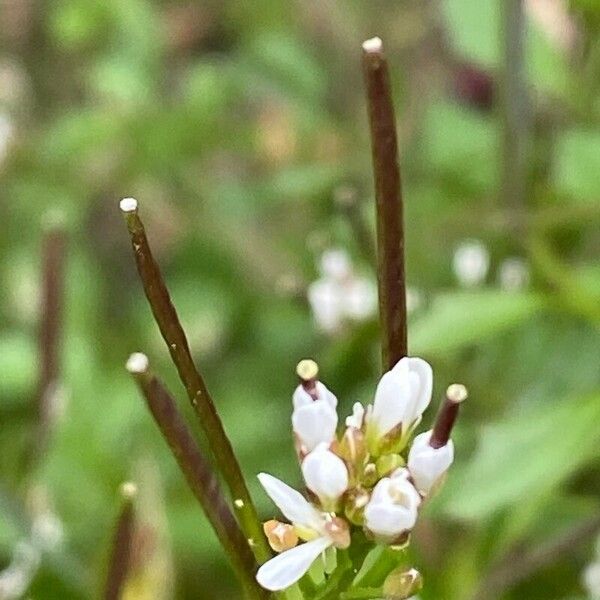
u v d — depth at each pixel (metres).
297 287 0.10
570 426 0.07
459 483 0.08
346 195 0.09
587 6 0.09
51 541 0.09
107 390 0.11
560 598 0.09
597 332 0.10
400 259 0.05
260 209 0.13
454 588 0.08
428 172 0.11
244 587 0.05
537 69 0.09
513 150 0.09
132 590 0.08
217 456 0.05
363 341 0.09
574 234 0.10
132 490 0.06
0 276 0.13
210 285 0.13
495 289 0.08
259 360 0.12
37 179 0.14
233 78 0.14
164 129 0.13
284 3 0.17
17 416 0.11
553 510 0.09
